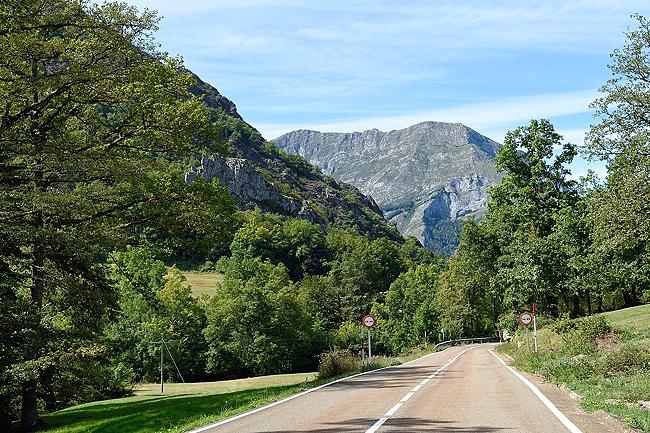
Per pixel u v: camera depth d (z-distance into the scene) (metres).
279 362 75.50
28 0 16.98
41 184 19.33
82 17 18.33
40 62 19.11
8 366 20.28
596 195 27.45
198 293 97.12
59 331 20.92
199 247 23.56
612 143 28.58
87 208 19.67
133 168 19.61
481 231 57.62
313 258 141.88
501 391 17.14
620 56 28.38
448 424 11.09
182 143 22.36
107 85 19.91
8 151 17.78
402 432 10.31
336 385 21.89
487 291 66.81
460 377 23.31
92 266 22.53
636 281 45.00
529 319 30.34
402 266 151.12
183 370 66.94
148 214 22.30
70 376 21.83
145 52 20.14
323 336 86.31
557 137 49.44
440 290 97.12
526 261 46.59
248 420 13.02
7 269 19.67
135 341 57.53
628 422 9.82
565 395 15.48
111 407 24.08
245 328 73.94
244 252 128.75
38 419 21.81
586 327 25.30
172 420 15.41
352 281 122.25
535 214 48.88
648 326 29.16
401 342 92.94
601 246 27.48
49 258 20.50
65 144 18.64
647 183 25.33
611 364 17.94
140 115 21.67
